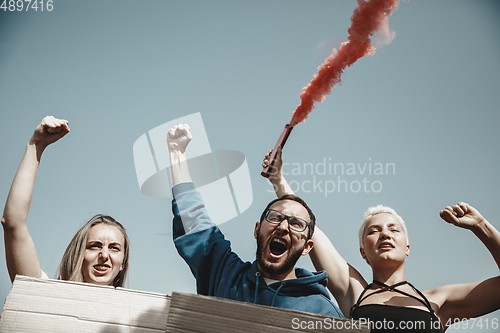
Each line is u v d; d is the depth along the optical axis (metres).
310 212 2.31
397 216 2.45
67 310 1.60
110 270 2.11
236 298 2.14
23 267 1.90
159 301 1.68
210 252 2.39
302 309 2.04
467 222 2.23
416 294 2.23
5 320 1.55
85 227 2.18
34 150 2.02
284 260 2.12
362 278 2.53
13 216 1.88
